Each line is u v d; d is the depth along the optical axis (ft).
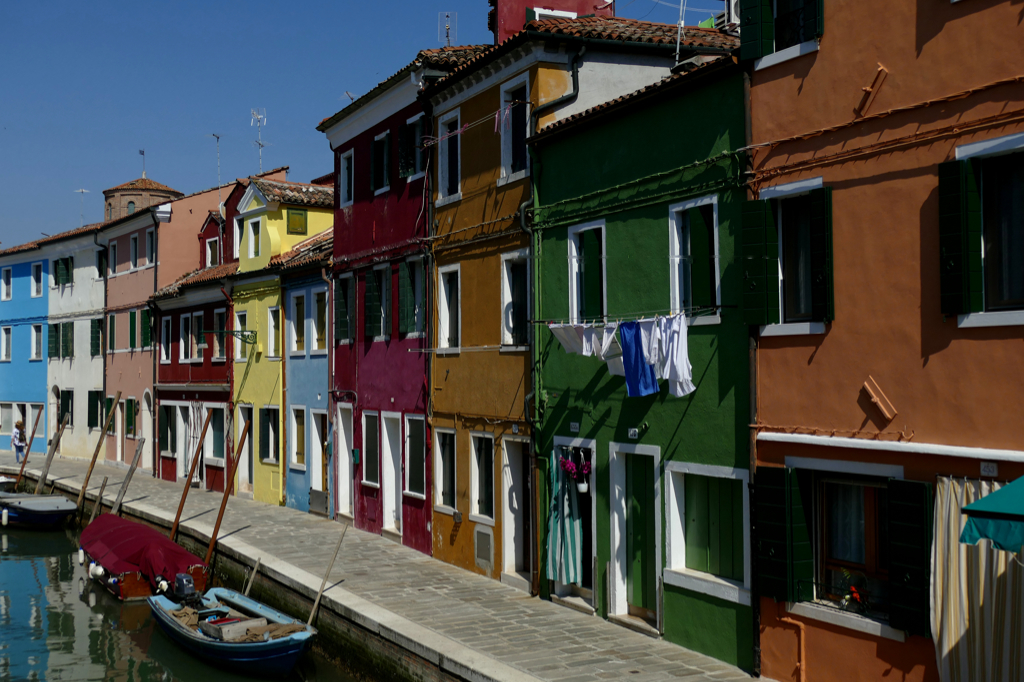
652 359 36.65
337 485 74.23
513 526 51.06
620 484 41.60
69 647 55.77
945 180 27.22
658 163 39.06
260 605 51.96
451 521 56.70
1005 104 26.11
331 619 47.29
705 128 36.47
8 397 149.89
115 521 71.82
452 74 54.60
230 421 92.94
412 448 62.49
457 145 57.00
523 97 50.16
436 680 37.35
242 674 48.98
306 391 79.51
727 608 35.14
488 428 52.65
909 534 28.02
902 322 28.84
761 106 33.88
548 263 46.73
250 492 89.35
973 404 26.84
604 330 39.06
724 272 35.55
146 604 65.21
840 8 30.94
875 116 29.53
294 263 79.56
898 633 28.66
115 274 123.13
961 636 26.73
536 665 34.99
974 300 26.89
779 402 33.01
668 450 38.29
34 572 76.69
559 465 45.70
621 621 40.98
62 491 104.68
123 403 120.57
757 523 33.47
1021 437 25.70
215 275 94.48
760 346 33.78
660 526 38.73
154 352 111.24
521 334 50.44
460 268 55.93
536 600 46.57
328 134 75.15
